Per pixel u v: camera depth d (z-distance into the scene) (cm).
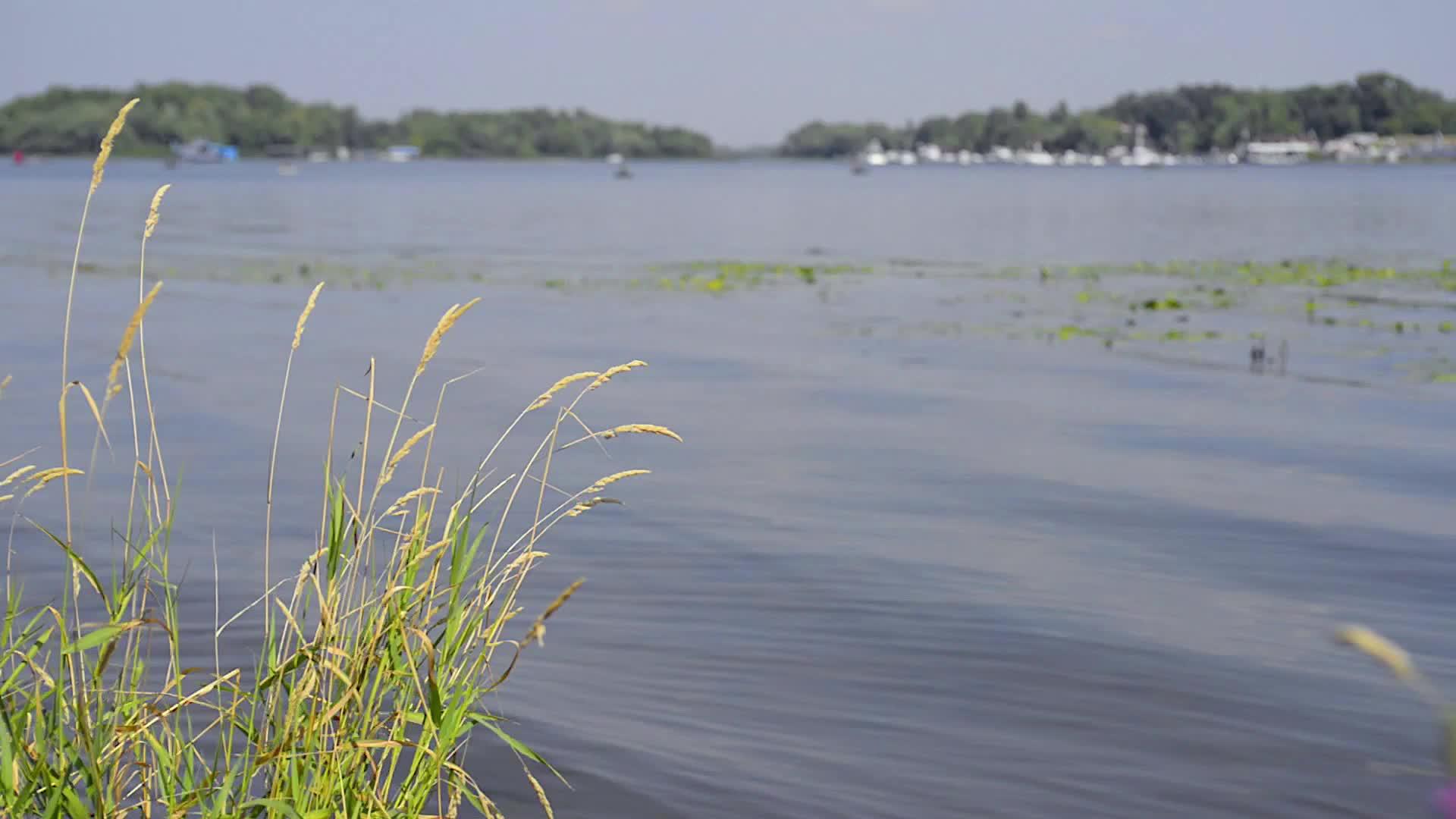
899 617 716
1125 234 4941
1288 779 535
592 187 12050
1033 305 2452
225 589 733
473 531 856
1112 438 1235
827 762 542
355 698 400
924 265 3472
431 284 2841
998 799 515
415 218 6262
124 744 403
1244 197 8831
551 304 2438
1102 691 621
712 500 966
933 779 530
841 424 1291
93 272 3047
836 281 3002
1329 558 846
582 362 1697
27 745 394
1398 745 567
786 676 629
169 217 6050
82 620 662
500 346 1859
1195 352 1822
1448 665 661
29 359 1677
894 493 1002
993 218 6334
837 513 938
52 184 10869
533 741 552
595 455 1133
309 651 401
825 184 13775
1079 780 531
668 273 3192
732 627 693
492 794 505
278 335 1955
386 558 638
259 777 480
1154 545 870
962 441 1206
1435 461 1139
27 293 2536
